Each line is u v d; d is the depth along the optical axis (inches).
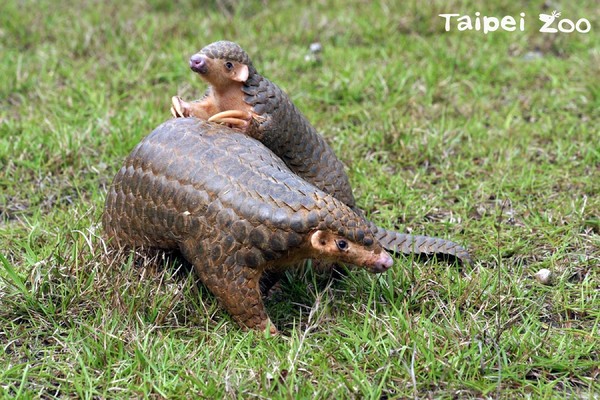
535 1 522.6
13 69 444.8
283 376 230.4
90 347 240.7
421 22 496.4
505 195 336.5
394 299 263.7
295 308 265.1
